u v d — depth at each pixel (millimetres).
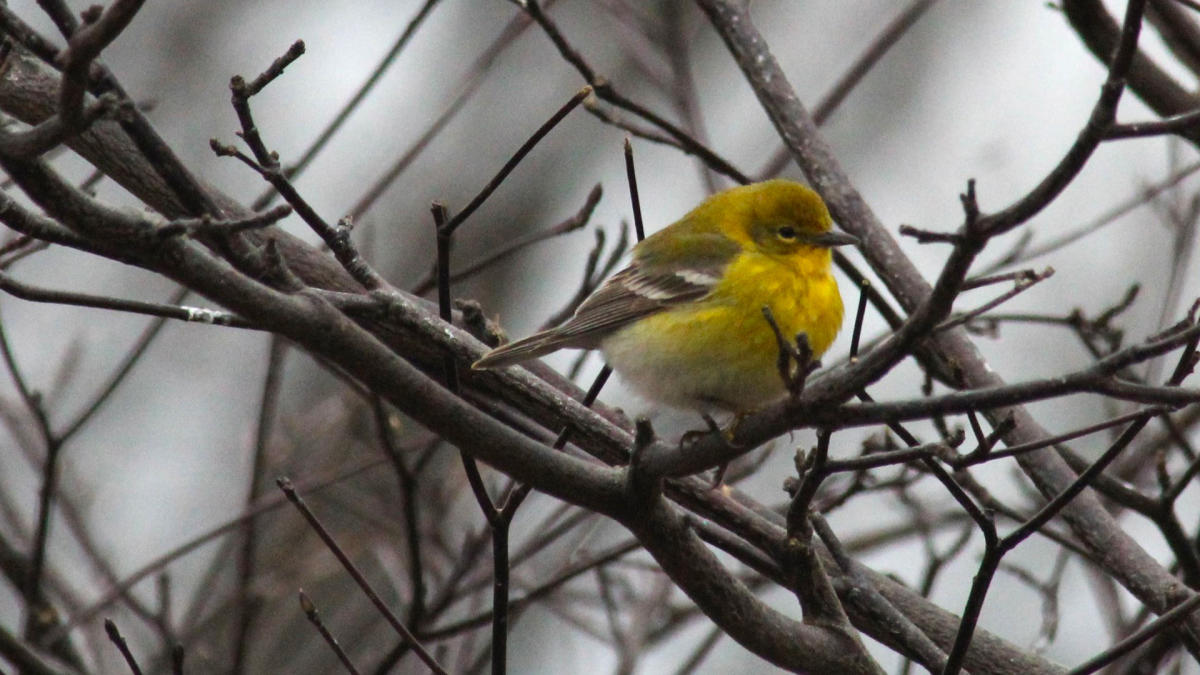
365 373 6230
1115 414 13609
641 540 7121
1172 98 10688
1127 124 5684
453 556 13273
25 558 12789
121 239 5699
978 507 7027
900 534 13969
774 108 10875
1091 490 9797
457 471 13852
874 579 9273
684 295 9172
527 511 15422
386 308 7609
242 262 6582
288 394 18328
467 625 10727
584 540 13516
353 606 15391
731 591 7309
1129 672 11344
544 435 9125
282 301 6000
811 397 6125
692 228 9844
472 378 9172
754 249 9500
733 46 11078
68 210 5566
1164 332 6707
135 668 7191
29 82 9102
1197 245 17609
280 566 13438
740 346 9023
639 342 9219
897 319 10289
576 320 9344
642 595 13188
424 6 11281
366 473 14617
